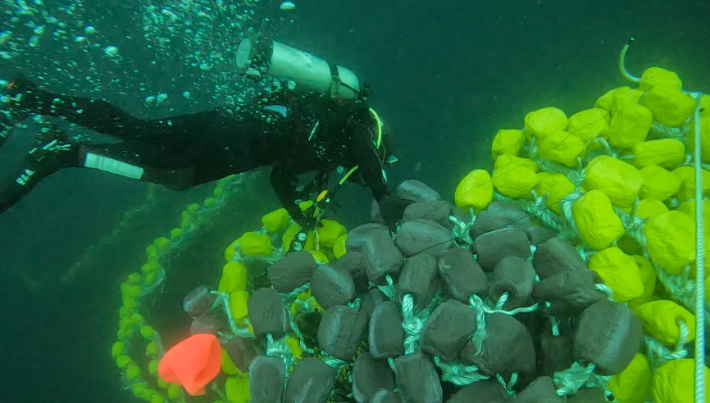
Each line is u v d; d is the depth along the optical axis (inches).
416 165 111.0
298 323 64.2
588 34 122.5
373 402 43.8
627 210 60.4
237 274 77.2
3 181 67.4
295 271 55.5
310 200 90.9
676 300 54.6
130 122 72.0
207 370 62.5
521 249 50.8
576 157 68.6
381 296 54.9
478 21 134.9
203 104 120.8
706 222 57.8
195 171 72.7
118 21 116.2
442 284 50.3
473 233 56.6
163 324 94.0
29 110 69.0
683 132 70.0
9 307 104.0
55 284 108.1
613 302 42.8
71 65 116.0
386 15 145.0
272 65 60.6
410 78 130.6
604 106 81.8
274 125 65.9
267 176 113.0
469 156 110.4
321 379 46.0
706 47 110.3
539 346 46.4
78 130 103.5
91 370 93.3
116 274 108.8
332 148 66.5
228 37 118.0
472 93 122.3
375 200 76.0
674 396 43.0
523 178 69.0
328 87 63.4
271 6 135.9
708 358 52.1
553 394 37.9
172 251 104.8
